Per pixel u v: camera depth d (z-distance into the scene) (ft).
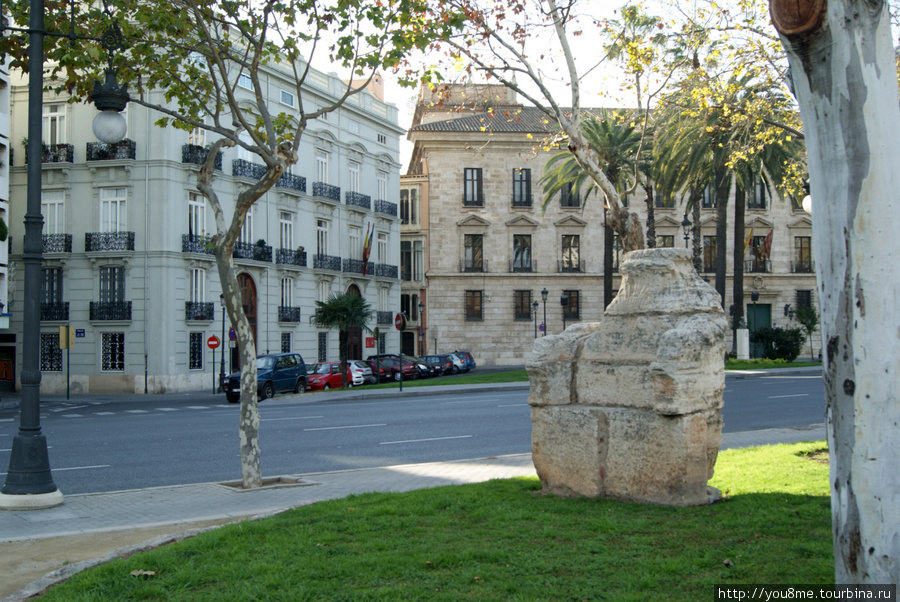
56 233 118.01
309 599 15.42
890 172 11.73
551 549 18.67
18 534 24.22
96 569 18.03
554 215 191.21
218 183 123.54
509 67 41.32
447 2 39.70
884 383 11.52
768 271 193.26
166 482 36.22
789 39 12.39
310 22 37.45
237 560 18.53
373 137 165.37
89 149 116.16
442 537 20.24
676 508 22.71
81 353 116.57
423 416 64.80
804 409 64.08
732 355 142.10
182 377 117.39
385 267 168.66
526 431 53.88
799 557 17.47
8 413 84.02
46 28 37.47
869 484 11.54
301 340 141.49
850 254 11.82
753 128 64.59
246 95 125.59
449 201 189.16
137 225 115.75
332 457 43.06
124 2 35.35
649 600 14.82
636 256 25.80
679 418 22.99
